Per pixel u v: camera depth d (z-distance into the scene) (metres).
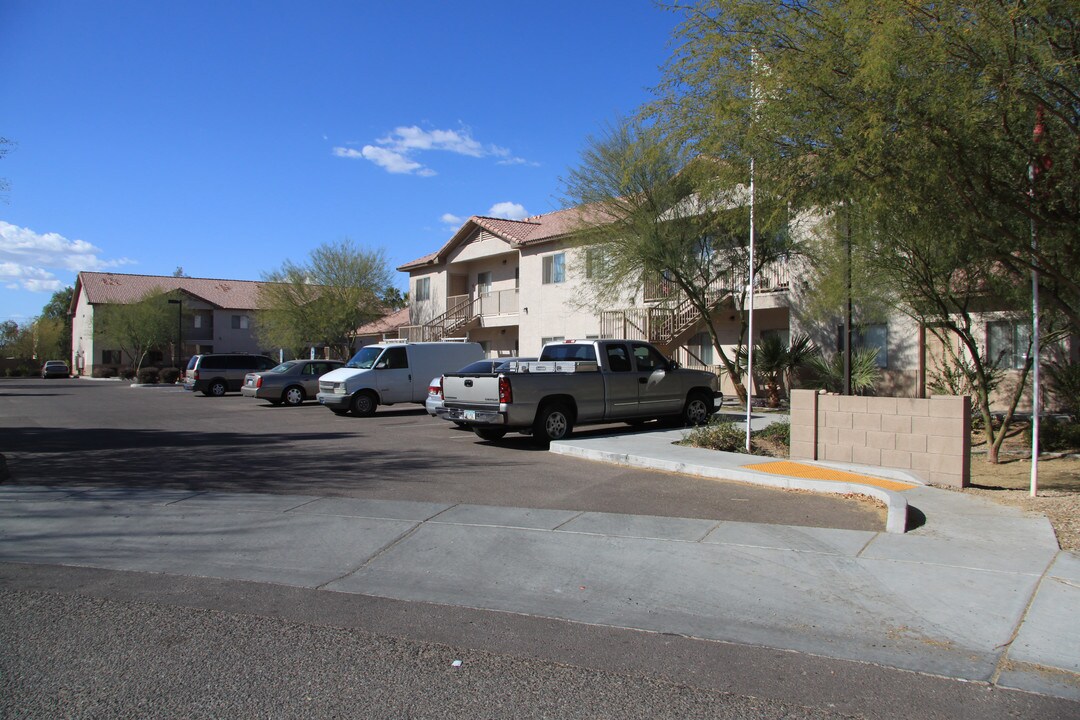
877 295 12.48
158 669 4.57
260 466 11.98
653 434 14.82
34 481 10.65
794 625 5.30
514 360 17.16
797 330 22.08
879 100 7.27
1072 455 13.07
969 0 6.85
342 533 7.78
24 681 4.39
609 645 4.98
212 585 6.29
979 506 8.48
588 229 22.53
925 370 17.77
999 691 4.30
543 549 7.13
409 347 22.14
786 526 7.73
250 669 4.57
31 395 35.66
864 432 10.94
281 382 26.92
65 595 6.02
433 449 13.98
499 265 36.62
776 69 7.80
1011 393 16.86
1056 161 7.30
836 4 7.64
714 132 8.47
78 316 75.06
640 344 15.71
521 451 13.59
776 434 14.02
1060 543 6.98
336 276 44.72
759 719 3.96
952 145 7.16
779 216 8.81
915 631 5.15
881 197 7.55
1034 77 6.95
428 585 6.26
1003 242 7.98
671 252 20.88
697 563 6.63
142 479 10.81
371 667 4.61
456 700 4.17
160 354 65.31
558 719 3.96
